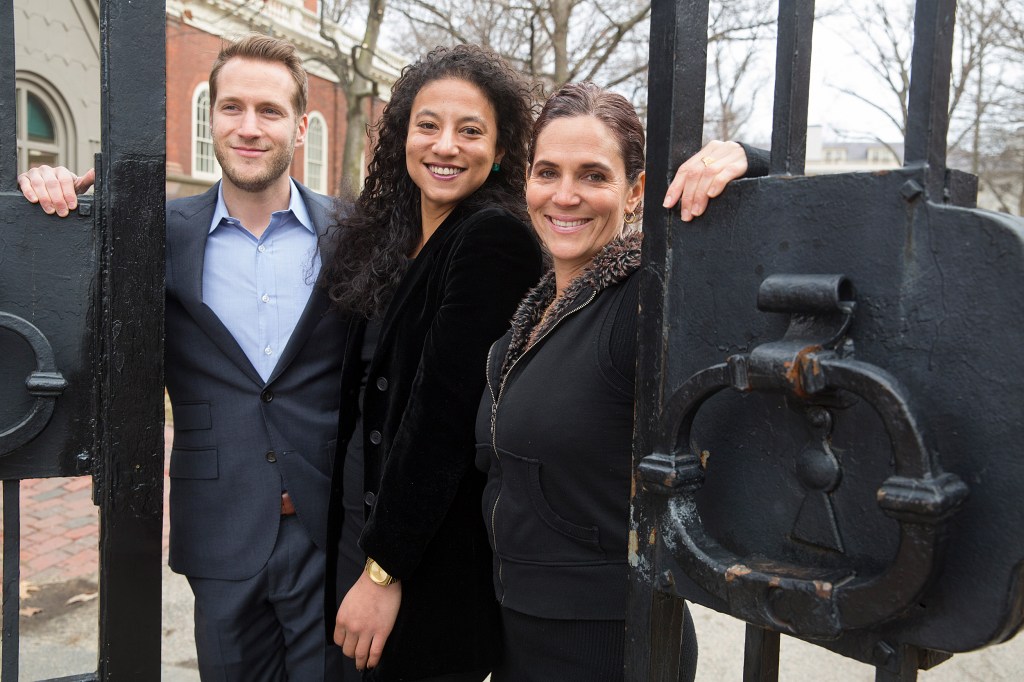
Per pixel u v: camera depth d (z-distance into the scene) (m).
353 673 1.96
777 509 0.89
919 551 0.72
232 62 2.07
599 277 1.34
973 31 13.52
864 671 3.02
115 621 1.32
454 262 1.63
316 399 2.10
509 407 1.39
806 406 0.84
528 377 1.38
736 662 3.12
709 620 3.49
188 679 2.96
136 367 1.31
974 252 0.72
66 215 1.29
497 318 1.60
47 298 1.30
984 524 0.72
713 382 0.87
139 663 1.34
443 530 1.66
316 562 2.11
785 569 0.84
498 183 1.90
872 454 0.80
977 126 15.66
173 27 13.90
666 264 0.99
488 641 1.67
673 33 0.97
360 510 1.87
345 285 1.96
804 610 0.80
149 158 1.29
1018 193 18.58
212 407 2.04
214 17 14.61
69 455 1.33
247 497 2.04
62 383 1.29
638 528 1.02
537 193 1.45
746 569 0.85
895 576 0.74
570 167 1.41
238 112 2.06
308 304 2.06
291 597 2.07
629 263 1.30
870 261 0.79
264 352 2.09
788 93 0.88
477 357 1.58
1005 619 0.72
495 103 1.80
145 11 1.27
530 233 1.74
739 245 0.91
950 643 0.75
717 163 0.94
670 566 0.98
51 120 11.69
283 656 2.17
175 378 2.08
